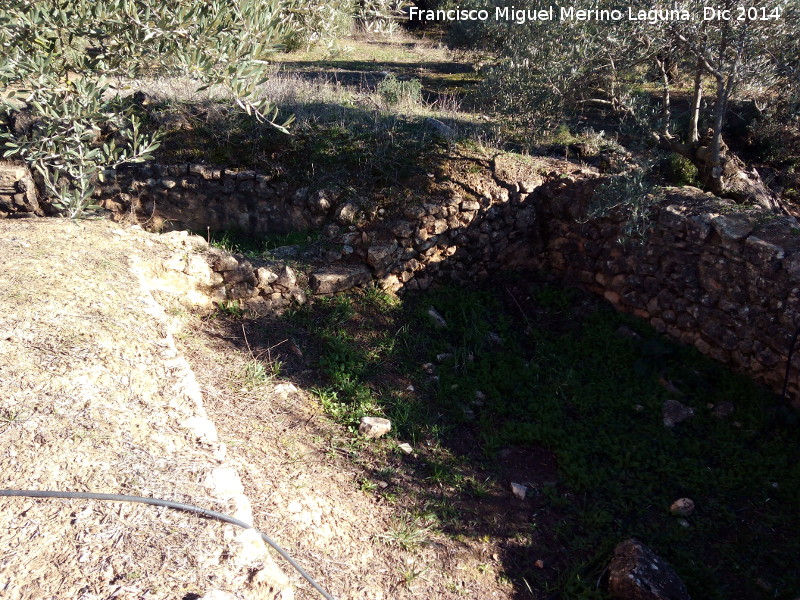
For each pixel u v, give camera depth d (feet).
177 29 9.93
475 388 18.48
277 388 16.49
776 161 26.94
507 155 24.23
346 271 20.99
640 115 22.40
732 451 16.51
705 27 20.07
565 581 13.03
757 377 18.12
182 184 23.27
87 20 9.71
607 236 21.80
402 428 16.58
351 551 12.37
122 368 12.64
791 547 13.84
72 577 8.00
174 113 24.56
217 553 8.74
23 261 15.99
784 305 17.21
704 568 13.32
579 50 22.68
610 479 15.80
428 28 53.78
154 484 9.80
